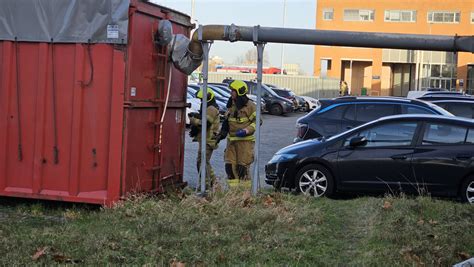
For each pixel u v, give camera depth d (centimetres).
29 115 812
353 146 973
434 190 934
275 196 830
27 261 545
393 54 7506
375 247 607
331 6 7812
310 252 588
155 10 840
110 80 783
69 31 792
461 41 767
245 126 923
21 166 820
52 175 809
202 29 827
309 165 989
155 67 850
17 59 815
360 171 964
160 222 666
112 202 782
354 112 1232
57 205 841
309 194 955
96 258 555
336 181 977
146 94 828
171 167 941
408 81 7706
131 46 779
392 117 980
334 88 5559
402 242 621
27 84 812
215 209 741
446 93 2242
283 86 5588
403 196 860
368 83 7744
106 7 777
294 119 3266
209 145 978
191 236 628
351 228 699
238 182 878
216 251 580
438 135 951
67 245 595
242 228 667
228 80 3797
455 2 7331
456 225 686
